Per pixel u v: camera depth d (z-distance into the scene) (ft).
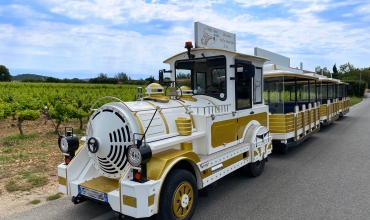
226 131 15.96
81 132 36.01
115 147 11.75
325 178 18.92
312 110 31.40
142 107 12.48
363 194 15.88
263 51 34.40
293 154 26.35
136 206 10.18
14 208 13.92
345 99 57.88
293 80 30.58
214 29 20.38
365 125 45.42
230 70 16.52
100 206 14.24
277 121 24.07
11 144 28.19
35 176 18.40
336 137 35.19
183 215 11.96
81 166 13.26
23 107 39.86
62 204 14.46
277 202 14.94
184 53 17.54
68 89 101.86
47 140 30.19
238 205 14.60
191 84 17.70
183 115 14.08
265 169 21.38
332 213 13.51
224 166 14.92
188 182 12.14
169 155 11.66
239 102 17.57
